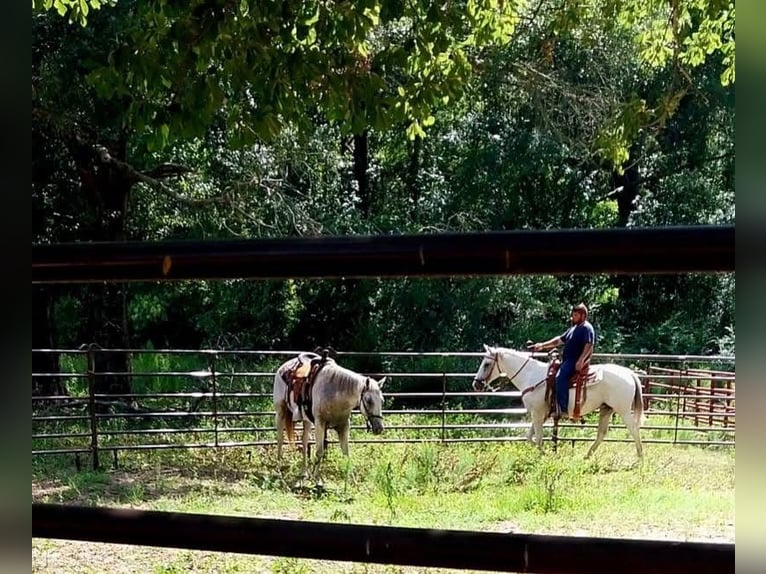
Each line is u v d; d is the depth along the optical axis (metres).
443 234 1.11
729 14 8.48
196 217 14.48
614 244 1.04
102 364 15.46
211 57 5.25
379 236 1.12
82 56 11.06
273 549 1.12
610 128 9.26
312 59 5.46
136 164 14.09
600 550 1.01
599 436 10.52
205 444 10.42
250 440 11.91
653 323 19.19
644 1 8.82
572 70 15.69
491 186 18.36
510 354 10.73
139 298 17.77
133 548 6.29
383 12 5.79
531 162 17.55
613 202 18.95
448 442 11.30
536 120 16.77
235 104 5.78
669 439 12.30
